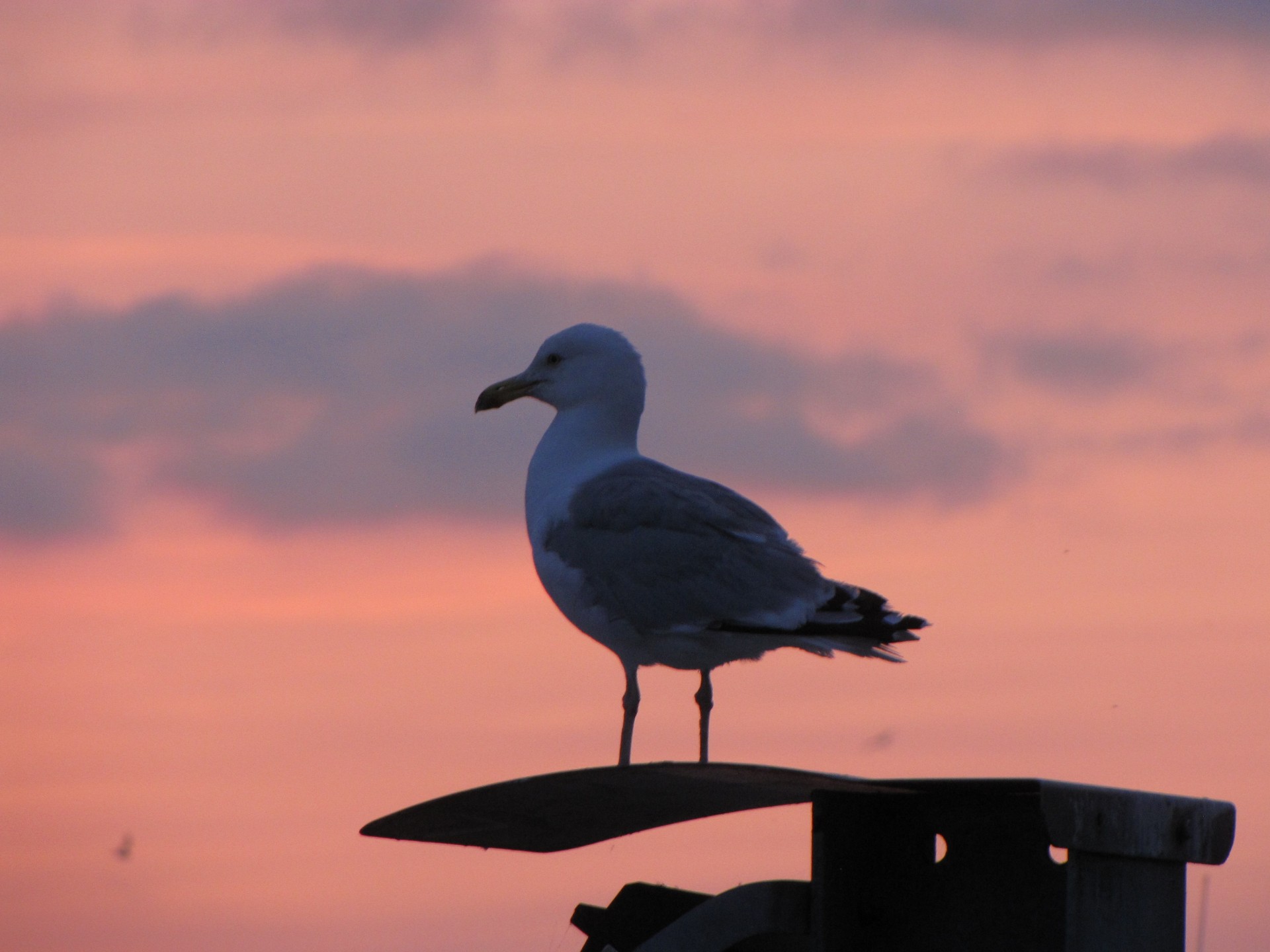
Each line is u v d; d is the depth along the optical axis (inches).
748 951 489.1
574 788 448.1
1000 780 410.0
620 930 521.0
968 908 436.1
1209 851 438.3
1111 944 421.7
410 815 491.5
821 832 446.9
